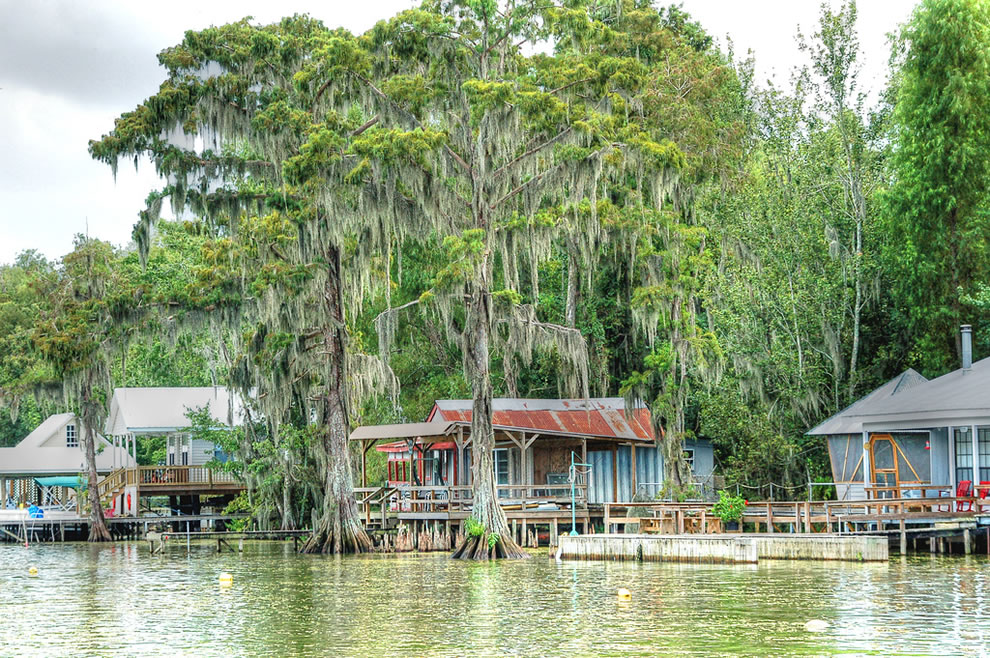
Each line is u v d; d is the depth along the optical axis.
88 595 35.75
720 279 55.50
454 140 44.41
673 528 45.19
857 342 54.00
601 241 50.31
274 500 62.66
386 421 66.94
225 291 53.62
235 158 51.59
